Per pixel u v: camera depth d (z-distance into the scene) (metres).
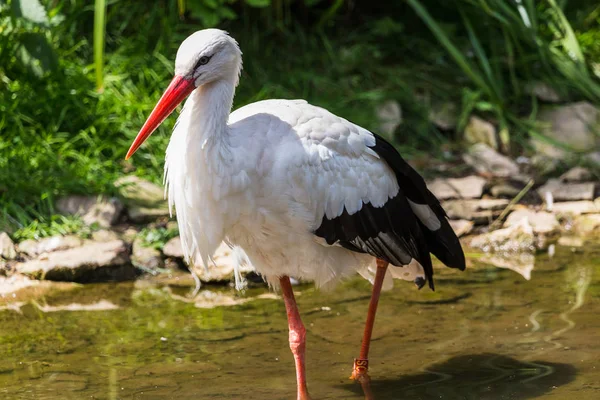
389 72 14.62
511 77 14.52
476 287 10.09
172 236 11.05
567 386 7.69
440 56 14.98
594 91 14.23
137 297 9.89
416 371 8.07
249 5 14.88
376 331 8.96
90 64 13.35
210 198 7.21
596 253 11.16
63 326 9.03
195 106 7.19
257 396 7.53
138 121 12.52
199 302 9.77
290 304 7.90
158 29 14.09
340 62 14.66
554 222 11.91
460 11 14.70
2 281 10.04
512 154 13.64
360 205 7.64
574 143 13.70
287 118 7.42
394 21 15.70
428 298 9.80
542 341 8.62
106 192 11.45
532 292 9.91
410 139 13.71
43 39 12.08
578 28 15.94
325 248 7.82
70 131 12.30
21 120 12.14
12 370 7.96
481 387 7.70
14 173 11.19
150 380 7.79
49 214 11.07
